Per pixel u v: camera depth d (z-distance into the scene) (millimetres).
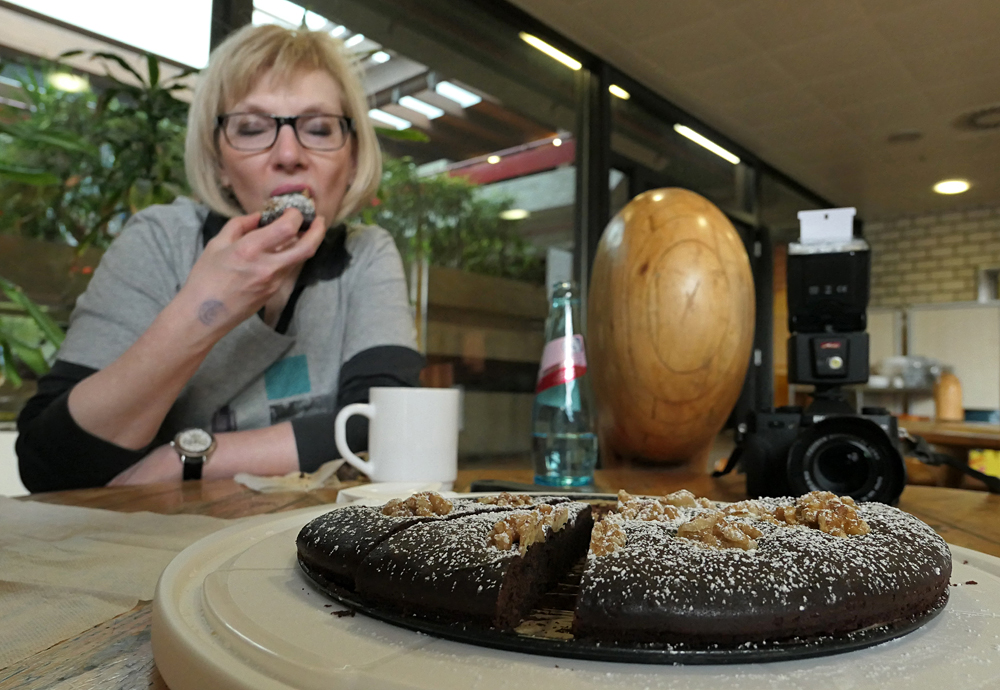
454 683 229
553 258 3250
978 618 312
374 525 369
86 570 403
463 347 2906
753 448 745
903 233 6070
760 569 296
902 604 299
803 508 398
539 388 840
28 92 2121
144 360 870
